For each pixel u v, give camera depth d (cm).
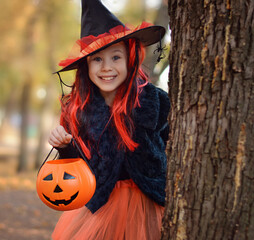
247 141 159
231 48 160
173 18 184
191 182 171
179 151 179
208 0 165
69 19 1241
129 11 713
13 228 605
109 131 232
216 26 163
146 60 474
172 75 185
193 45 171
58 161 218
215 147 165
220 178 164
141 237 225
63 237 240
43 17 1253
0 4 1258
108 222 230
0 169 1681
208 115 166
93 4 237
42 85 1508
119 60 231
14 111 4053
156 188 232
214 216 165
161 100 241
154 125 229
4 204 804
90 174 202
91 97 240
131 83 231
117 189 238
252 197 159
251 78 158
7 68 1291
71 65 238
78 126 235
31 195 973
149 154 229
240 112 160
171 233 181
